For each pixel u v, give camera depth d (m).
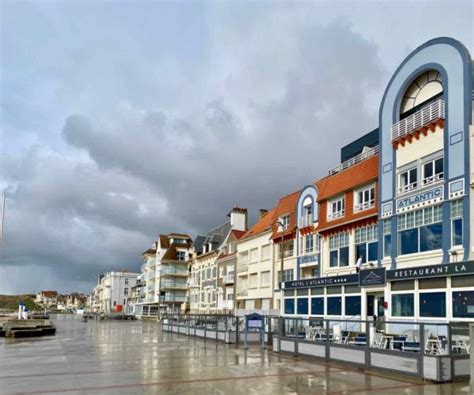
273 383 13.01
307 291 32.69
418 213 24.41
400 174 26.19
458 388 12.02
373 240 28.53
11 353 23.58
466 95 22.14
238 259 55.34
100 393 11.77
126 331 46.09
